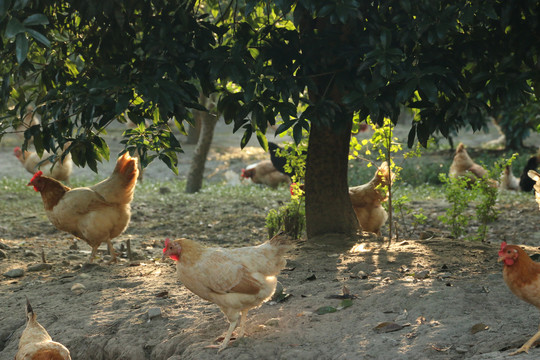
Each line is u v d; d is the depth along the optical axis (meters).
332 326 5.22
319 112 6.82
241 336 5.10
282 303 6.08
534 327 4.69
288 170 9.93
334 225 8.93
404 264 7.25
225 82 7.10
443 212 13.60
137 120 7.17
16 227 12.23
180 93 6.21
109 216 8.52
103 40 7.18
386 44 6.04
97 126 6.60
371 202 9.45
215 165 23.92
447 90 6.64
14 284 7.76
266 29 6.98
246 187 19.06
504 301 5.46
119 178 8.52
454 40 7.20
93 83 6.17
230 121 7.19
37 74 8.17
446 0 6.36
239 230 12.59
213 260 4.92
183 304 6.36
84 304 6.69
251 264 4.97
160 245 10.95
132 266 8.46
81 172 21.78
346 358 4.50
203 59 6.39
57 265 8.83
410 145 7.48
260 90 6.51
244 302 4.95
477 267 7.04
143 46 6.74
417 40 6.35
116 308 6.47
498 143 26.81
